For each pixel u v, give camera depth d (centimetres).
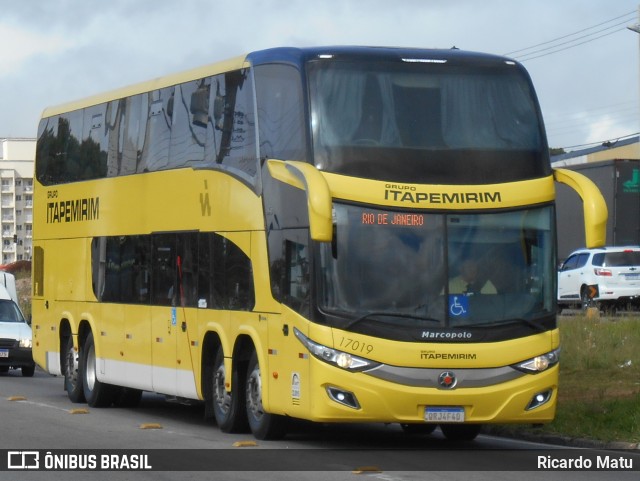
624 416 1728
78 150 2353
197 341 1834
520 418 1499
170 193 1950
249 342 1708
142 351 2036
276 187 1595
